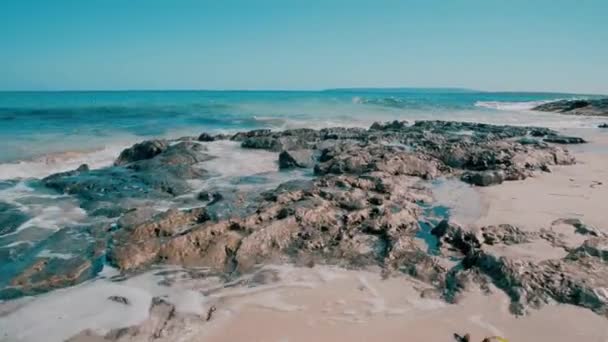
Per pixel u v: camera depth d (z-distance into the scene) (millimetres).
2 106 49031
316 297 6039
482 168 12891
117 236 7840
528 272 6141
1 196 11188
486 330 5207
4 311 5785
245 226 7852
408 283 6391
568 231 7781
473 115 39625
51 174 14289
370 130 21969
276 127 28734
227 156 15828
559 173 12617
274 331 5266
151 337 5188
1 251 7727
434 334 5156
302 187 9695
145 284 6445
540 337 5043
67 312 5734
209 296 6094
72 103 57750
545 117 38031
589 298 5566
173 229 8008
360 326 5348
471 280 6223
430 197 9977
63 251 7648
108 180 12148
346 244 7547
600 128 26406
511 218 8523
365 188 9969
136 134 24328
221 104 54031
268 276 6621
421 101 65250
